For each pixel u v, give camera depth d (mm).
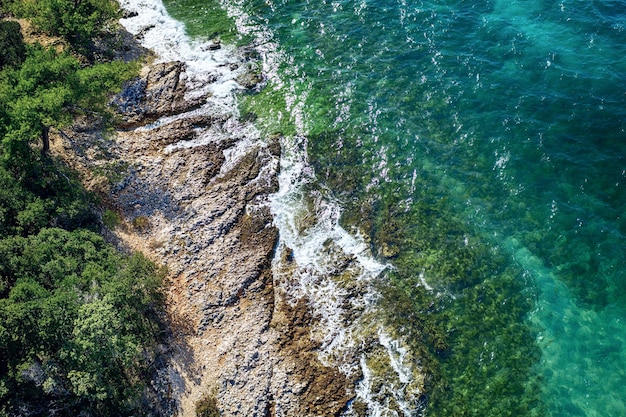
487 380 40844
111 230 48000
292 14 71500
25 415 35500
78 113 54375
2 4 64812
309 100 60156
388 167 53875
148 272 43438
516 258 47125
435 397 40062
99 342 36938
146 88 59969
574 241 47469
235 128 57531
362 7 70750
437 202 51094
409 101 59031
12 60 54188
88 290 40312
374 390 40281
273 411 39281
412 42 65125
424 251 48000
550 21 64750
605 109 55094
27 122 44469
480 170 52844
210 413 38938
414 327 43406
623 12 64125
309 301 44938
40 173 47094
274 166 53844
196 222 48719
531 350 42156
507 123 55469
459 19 67125
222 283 45125
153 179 51625
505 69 60438
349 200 51688
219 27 70312
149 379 40312
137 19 71250
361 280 46281
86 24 59844
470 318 43969
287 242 48719
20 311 35594
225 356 41500
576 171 51312
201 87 61531
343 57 64688
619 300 44188
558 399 39812
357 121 57781
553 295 44875
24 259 39656
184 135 56094
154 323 42719
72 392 37031
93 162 52031
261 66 64500
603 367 40969
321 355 42000
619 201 49219
